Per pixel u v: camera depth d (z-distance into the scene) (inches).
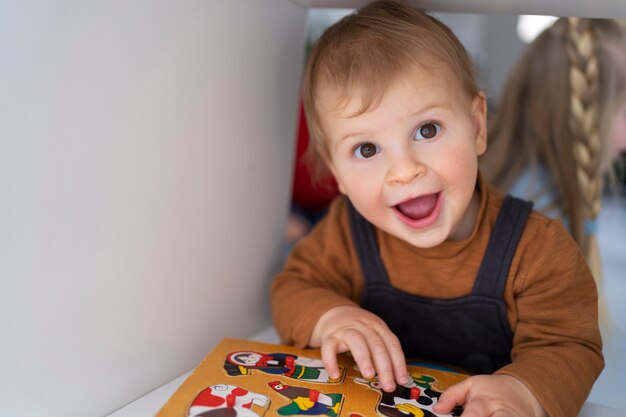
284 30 28.3
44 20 16.7
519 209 27.2
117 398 21.3
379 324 24.1
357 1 27.9
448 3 26.5
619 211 48.5
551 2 24.9
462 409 20.4
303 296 27.8
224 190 25.7
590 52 44.6
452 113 24.5
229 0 23.7
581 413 24.1
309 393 20.5
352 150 25.1
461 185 24.4
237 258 27.7
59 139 17.6
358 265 29.7
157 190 21.6
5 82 16.0
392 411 19.7
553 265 26.0
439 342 28.6
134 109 20.0
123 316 20.9
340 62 25.3
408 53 24.5
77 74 17.8
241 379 21.1
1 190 16.3
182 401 19.2
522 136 46.8
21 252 17.1
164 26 20.6
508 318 26.8
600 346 25.3
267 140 28.9
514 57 57.0
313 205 58.0
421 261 27.9
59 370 18.8
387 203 24.6
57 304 18.4
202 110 23.3
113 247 20.1
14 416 17.6
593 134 44.7
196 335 25.2
